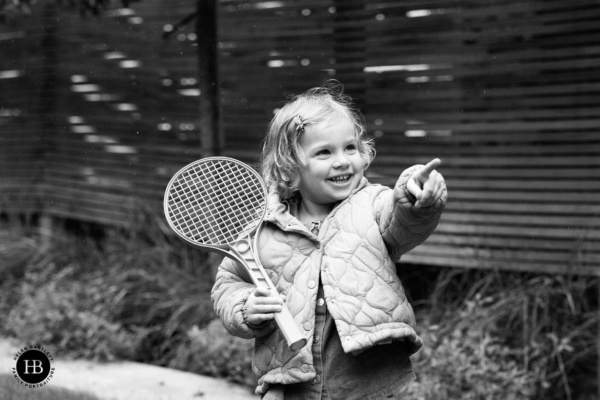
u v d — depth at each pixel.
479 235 5.69
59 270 7.27
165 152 7.18
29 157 8.14
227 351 5.50
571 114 5.38
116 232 7.40
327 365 2.76
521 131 5.56
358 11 6.09
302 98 2.97
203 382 5.37
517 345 5.22
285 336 2.60
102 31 7.54
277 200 2.94
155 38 7.19
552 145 5.48
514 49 5.57
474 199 5.71
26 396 4.59
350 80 6.15
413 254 5.88
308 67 6.34
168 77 7.14
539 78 5.49
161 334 6.30
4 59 8.29
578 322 5.25
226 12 6.69
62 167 7.93
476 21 5.68
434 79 5.87
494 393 4.71
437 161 2.44
